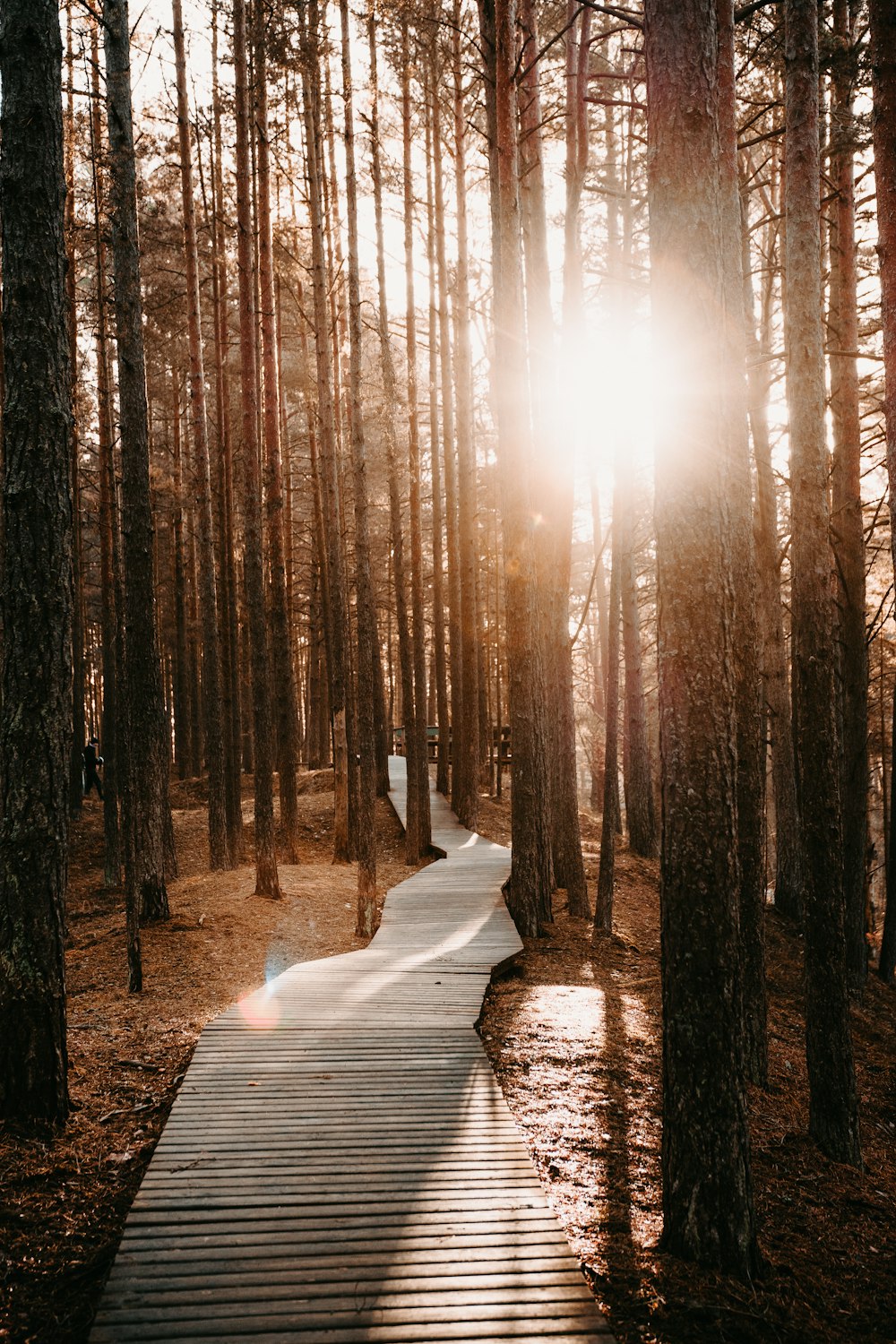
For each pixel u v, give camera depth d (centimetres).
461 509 2083
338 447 2331
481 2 1388
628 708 2008
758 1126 739
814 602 757
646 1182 579
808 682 754
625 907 1534
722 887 507
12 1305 439
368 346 2661
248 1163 545
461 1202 505
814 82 780
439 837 2036
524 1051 779
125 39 1220
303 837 2139
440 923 1244
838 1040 720
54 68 638
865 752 1444
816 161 782
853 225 1472
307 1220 483
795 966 1385
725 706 514
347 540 2944
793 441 778
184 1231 471
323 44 1498
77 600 2281
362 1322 405
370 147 1917
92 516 2361
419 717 1872
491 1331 402
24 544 618
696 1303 458
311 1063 709
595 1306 422
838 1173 684
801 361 776
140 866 1262
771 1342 445
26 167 625
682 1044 509
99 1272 462
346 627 1894
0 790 625
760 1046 836
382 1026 799
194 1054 725
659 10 528
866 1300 512
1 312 632
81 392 1844
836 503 1502
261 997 885
